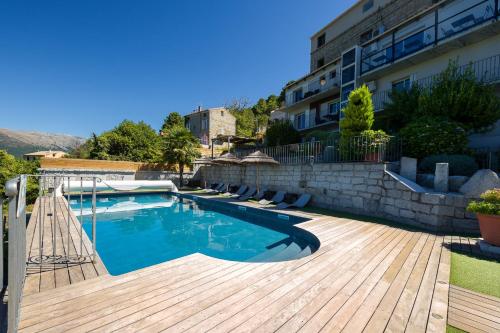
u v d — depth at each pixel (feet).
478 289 8.61
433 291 8.38
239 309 7.09
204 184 61.46
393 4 47.52
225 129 128.06
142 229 25.13
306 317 6.72
